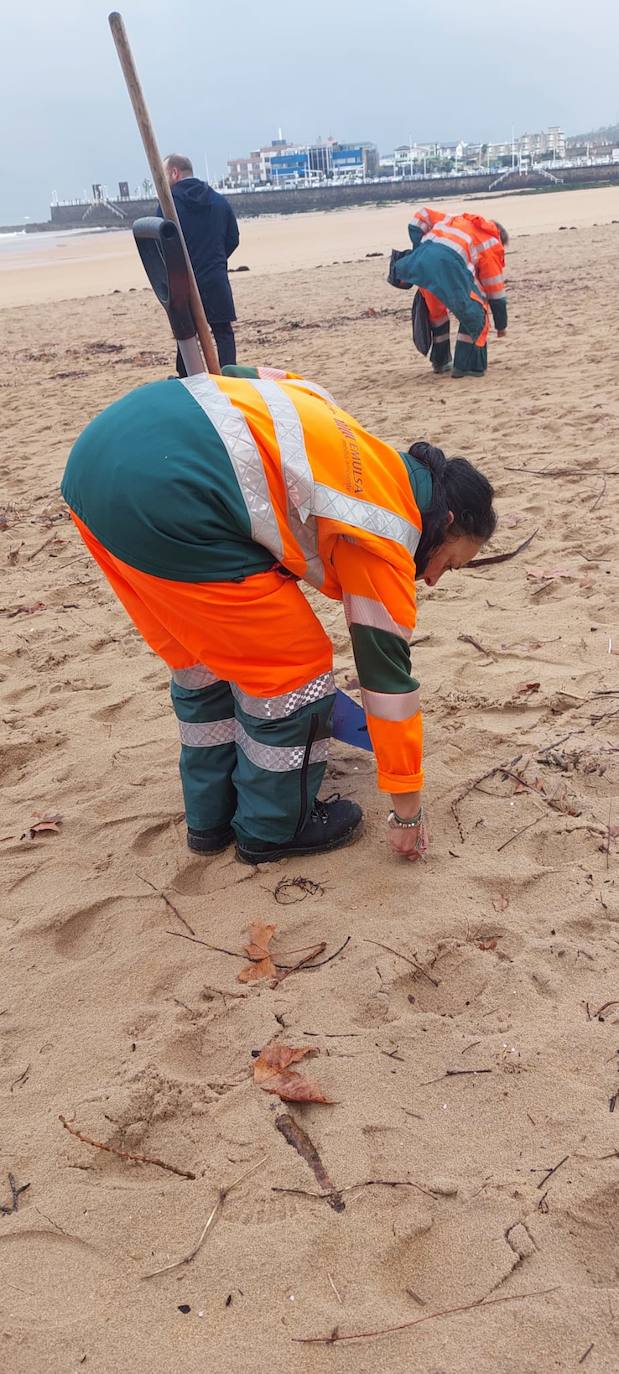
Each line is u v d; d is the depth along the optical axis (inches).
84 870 111.0
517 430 259.1
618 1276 66.8
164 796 122.3
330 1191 72.8
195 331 105.8
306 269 863.7
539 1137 75.4
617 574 169.6
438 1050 83.2
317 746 101.3
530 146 6550.2
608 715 127.5
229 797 108.4
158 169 102.8
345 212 3038.9
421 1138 76.2
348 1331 63.8
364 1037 85.1
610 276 560.4
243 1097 80.9
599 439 244.5
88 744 136.4
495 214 1558.8
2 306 820.0
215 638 92.6
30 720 144.7
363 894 101.9
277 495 87.3
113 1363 63.5
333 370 367.6
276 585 91.3
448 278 310.3
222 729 104.0
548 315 439.5
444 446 252.1
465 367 327.0
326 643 97.3
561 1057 81.4
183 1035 87.2
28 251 2082.9
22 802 124.6
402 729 94.3
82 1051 87.0
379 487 90.8
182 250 100.4
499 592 169.6
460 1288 66.1
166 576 88.2
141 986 93.8
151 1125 79.9
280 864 108.1
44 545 222.8
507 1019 85.7
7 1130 80.1
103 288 933.8
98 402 360.8
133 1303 66.9
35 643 172.6
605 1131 75.0
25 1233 72.2
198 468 85.0
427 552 98.3
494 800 114.0
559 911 96.9
